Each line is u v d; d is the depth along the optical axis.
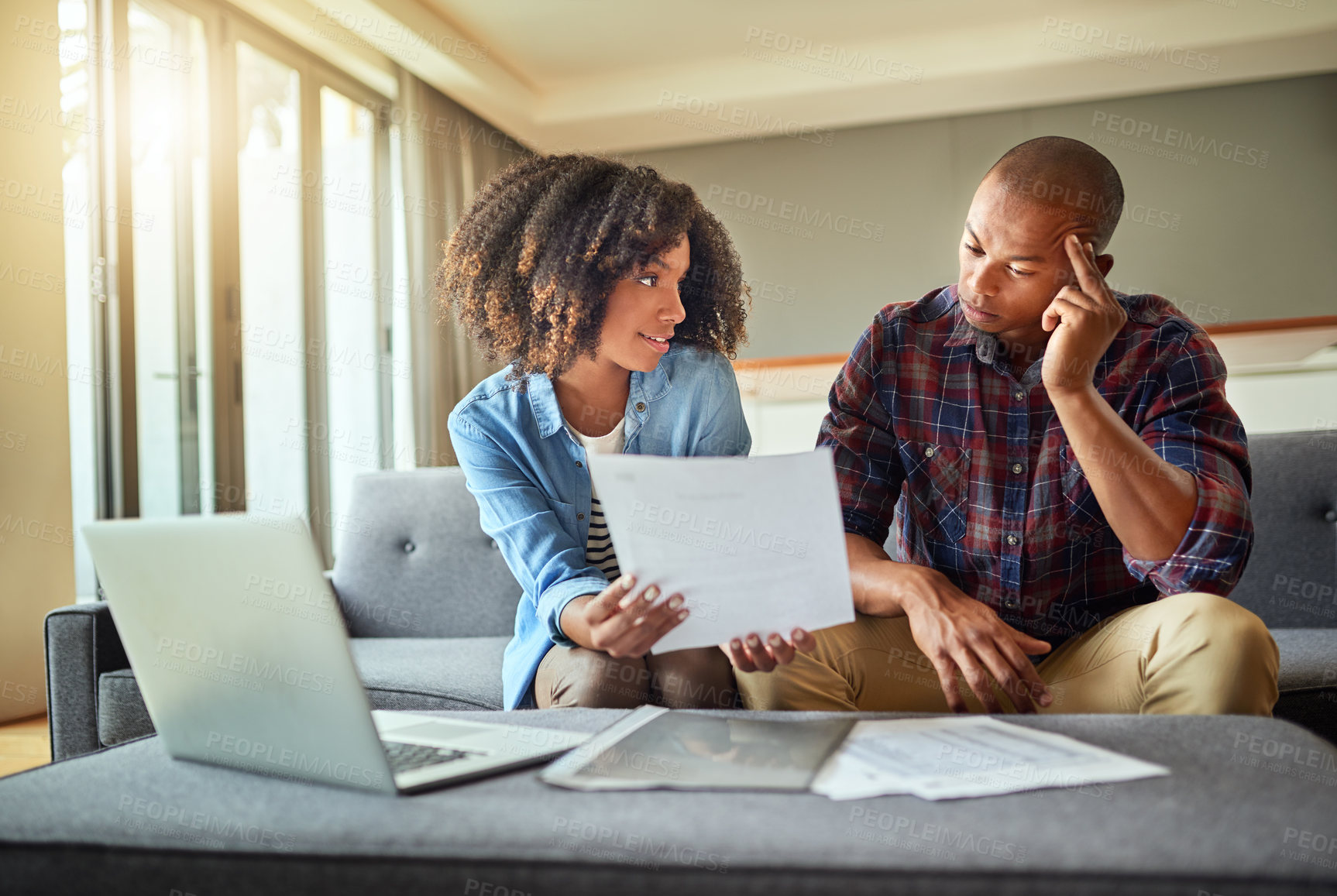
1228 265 4.71
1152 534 1.03
